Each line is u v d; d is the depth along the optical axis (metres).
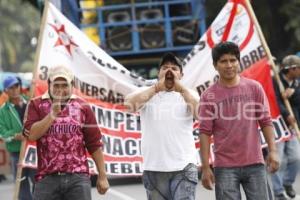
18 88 23.31
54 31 19.58
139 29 36.72
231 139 15.40
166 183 16.20
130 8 36.84
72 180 14.93
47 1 19.61
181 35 36.91
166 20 36.75
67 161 14.91
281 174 24.59
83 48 19.80
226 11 20.50
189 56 20.36
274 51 55.88
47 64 19.41
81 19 37.38
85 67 19.84
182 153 16.09
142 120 16.38
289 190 25.27
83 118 15.20
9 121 23.30
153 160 16.16
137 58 37.16
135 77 19.97
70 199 15.01
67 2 34.59
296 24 54.19
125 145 19.78
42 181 14.97
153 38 36.72
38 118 15.12
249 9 20.41
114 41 36.69
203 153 15.57
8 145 23.50
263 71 20.44
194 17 36.62
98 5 37.03
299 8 54.66
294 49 55.94
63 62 19.56
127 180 34.12
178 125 16.14
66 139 14.93
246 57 20.47
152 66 37.41
